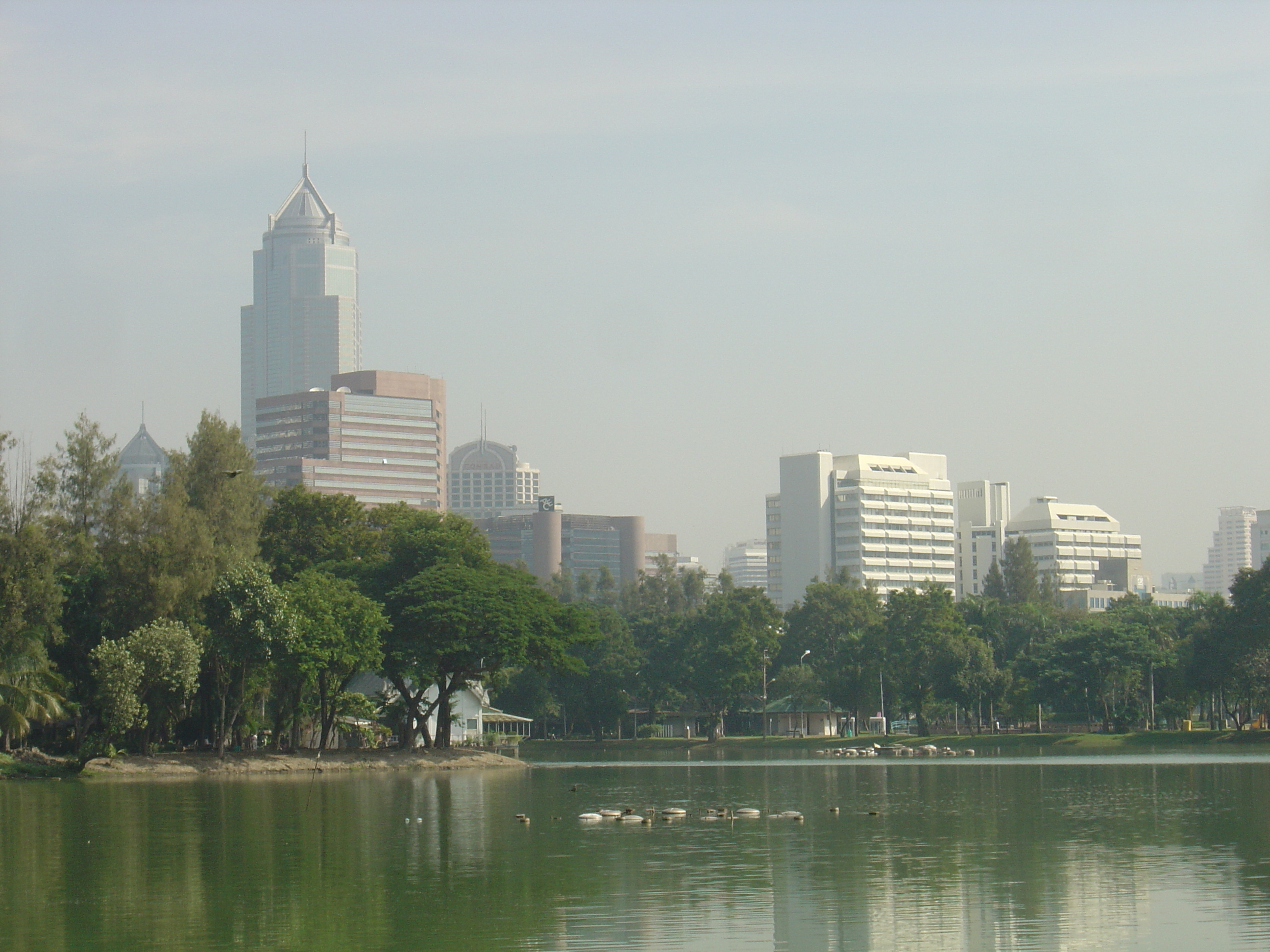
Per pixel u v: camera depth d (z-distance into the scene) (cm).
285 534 12669
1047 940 3319
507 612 11750
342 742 13762
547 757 16662
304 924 3553
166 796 7931
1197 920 3534
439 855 4953
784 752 17888
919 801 7519
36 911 3756
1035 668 19000
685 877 4353
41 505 10175
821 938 3369
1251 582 16812
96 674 9231
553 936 3394
